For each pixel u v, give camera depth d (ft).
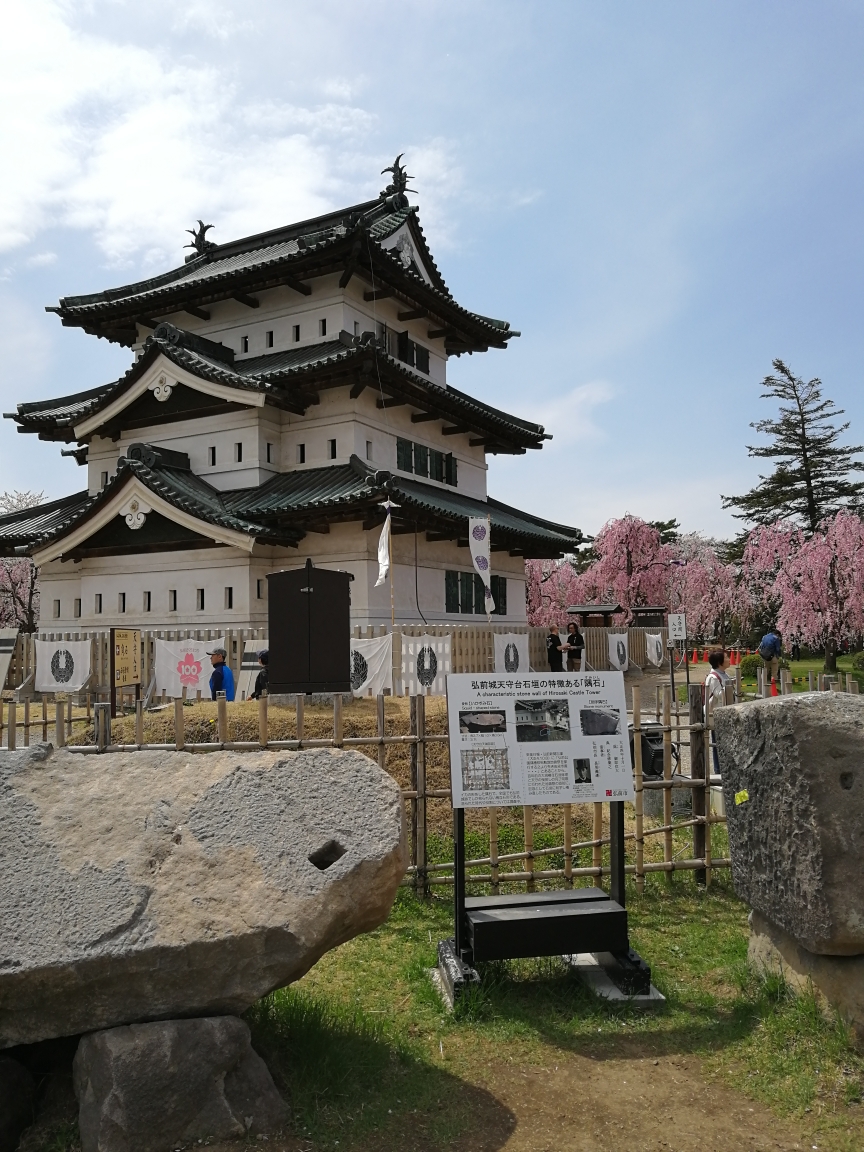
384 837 14.14
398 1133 13.20
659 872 26.68
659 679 98.37
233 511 71.56
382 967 19.79
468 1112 13.85
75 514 81.35
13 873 13.12
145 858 13.52
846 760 15.61
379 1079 14.71
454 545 87.97
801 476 181.68
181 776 14.97
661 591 152.66
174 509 70.49
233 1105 12.79
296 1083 14.12
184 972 12.64
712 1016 17.29
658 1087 14.67
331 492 70.69
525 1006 17.76
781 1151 12.84
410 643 57.21
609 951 18.33
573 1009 17.65
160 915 12.77
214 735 37.60
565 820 24.30
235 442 78.43
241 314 86.33
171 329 78.18
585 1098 14.33
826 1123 13.51
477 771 18.66
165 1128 12.27
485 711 19.15
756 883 18.11
